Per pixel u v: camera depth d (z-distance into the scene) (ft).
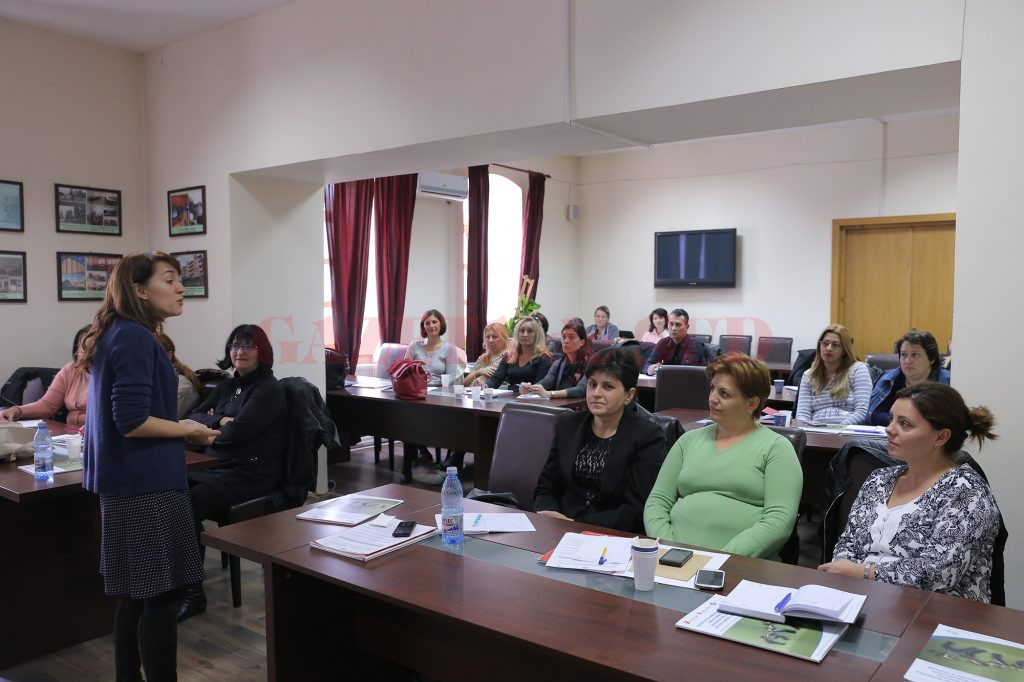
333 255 21.40
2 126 14.32
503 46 11.23
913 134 24.53
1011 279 7.70
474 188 25.76
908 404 6.32
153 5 13.70
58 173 15.17
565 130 11.24
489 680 6.47
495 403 15.14
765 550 6.97
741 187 27.86
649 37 9.95
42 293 15.02
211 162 15.24
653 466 8.23
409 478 17.58
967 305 7.95
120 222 16.20
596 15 10.38
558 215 30.76
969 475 6.11
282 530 7.09
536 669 6.16
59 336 15.31
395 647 7.04
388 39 12.50
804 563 12.41
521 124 11.09
